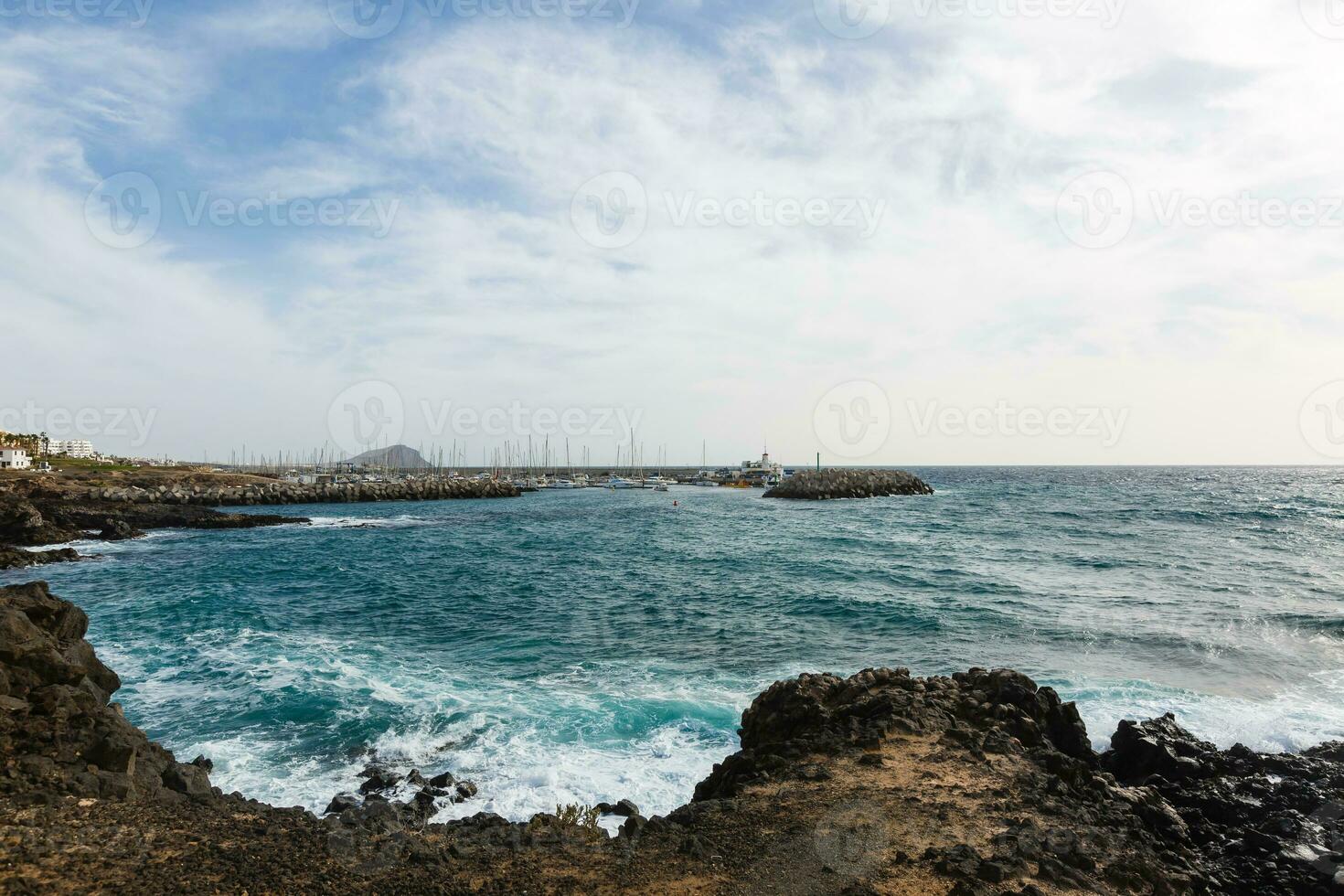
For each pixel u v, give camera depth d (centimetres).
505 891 754
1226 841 1036
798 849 844
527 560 4409
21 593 1572
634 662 2072
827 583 3309
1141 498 9831
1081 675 1878
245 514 7656
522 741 1480
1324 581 3216
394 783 1273
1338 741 1371
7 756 974
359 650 2220
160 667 2025
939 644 2219
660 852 853
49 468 11006
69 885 709
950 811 950
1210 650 2105
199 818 916
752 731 1413
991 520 6738
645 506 10469
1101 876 809
